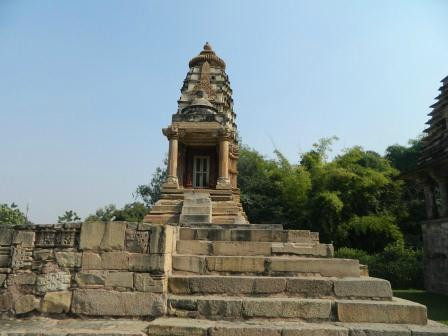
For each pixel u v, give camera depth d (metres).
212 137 16.58
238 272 7.34
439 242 19.52
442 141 19.98
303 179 31.08
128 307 6.29
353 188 29.06
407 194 32.62
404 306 6.10
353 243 27.89
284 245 8.15
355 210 28.97
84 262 6.54
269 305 6.18
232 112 21.55
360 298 6.59
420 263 22.23
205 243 8.08
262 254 8.05
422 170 21.03
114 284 6.43
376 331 5.54
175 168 15.93
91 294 6.38
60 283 6.46
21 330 5.66
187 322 5.87
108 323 6.06
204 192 15.27
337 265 7.35
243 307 6.18
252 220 32.88
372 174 29.34
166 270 6.67
